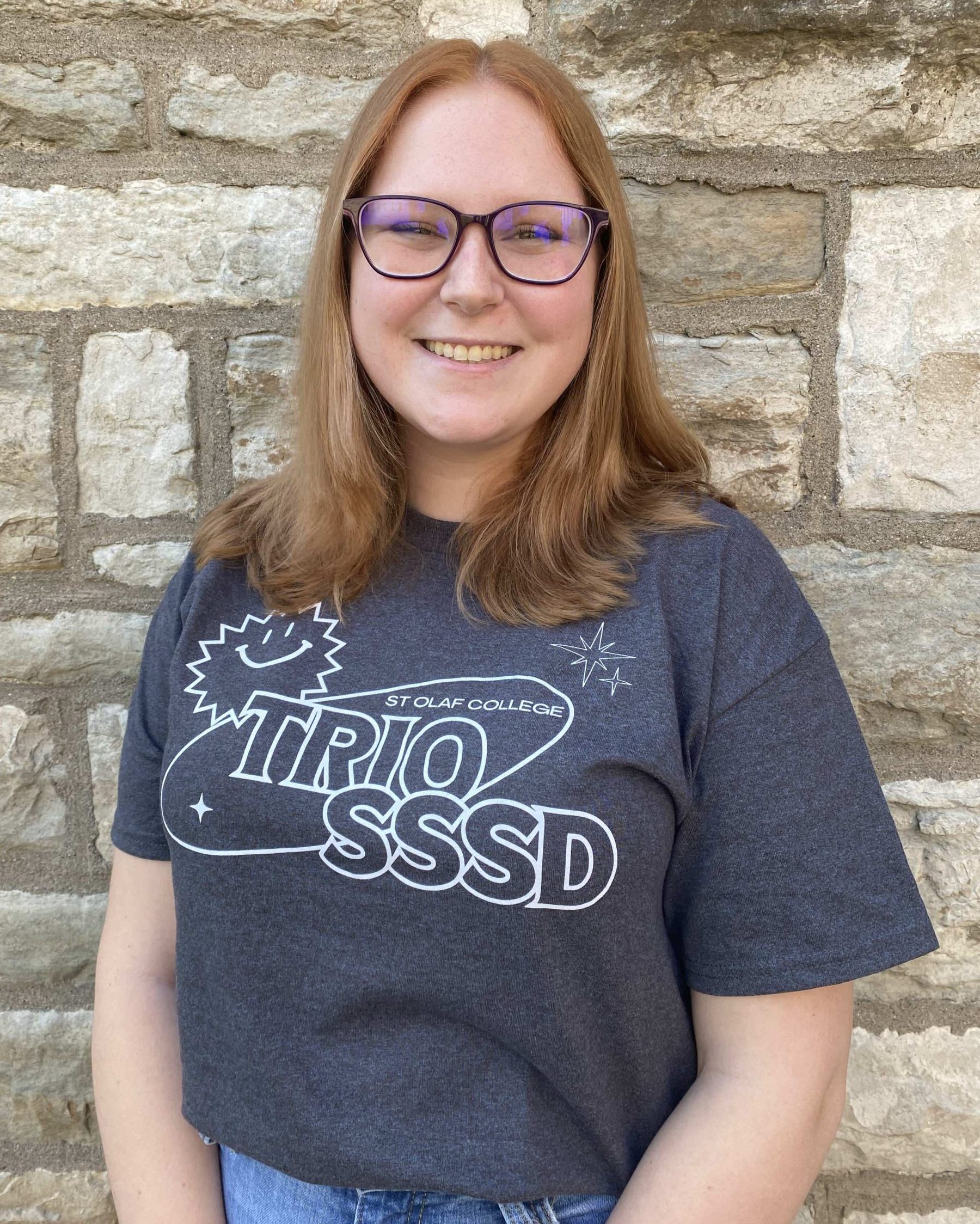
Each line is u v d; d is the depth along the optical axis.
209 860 1.00
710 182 1.41
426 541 1.13
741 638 0.97
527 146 1.03
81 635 1.52
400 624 1.06
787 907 0.92
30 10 1.38
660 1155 0.93
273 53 1.40
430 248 1.01
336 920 0.95
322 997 0.94
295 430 1.34
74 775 1.54
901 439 1.44
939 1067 1.51
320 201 1.43
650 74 1.38
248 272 1.45
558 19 1.38
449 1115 0.93
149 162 1.43
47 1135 1.60
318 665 1.04
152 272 1.45
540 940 0.90
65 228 1.44
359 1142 0.92
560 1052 0.92
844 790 0.95
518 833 0.90
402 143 1.05
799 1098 0.92
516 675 0.98
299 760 0.98
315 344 1.15
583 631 1.00
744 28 1.35
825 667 1.00
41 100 1.41
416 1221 0.93
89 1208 1.59
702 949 0.96
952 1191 1.53
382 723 0.98
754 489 1.48
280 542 1.18
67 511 1.50
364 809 0.94
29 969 1.58
